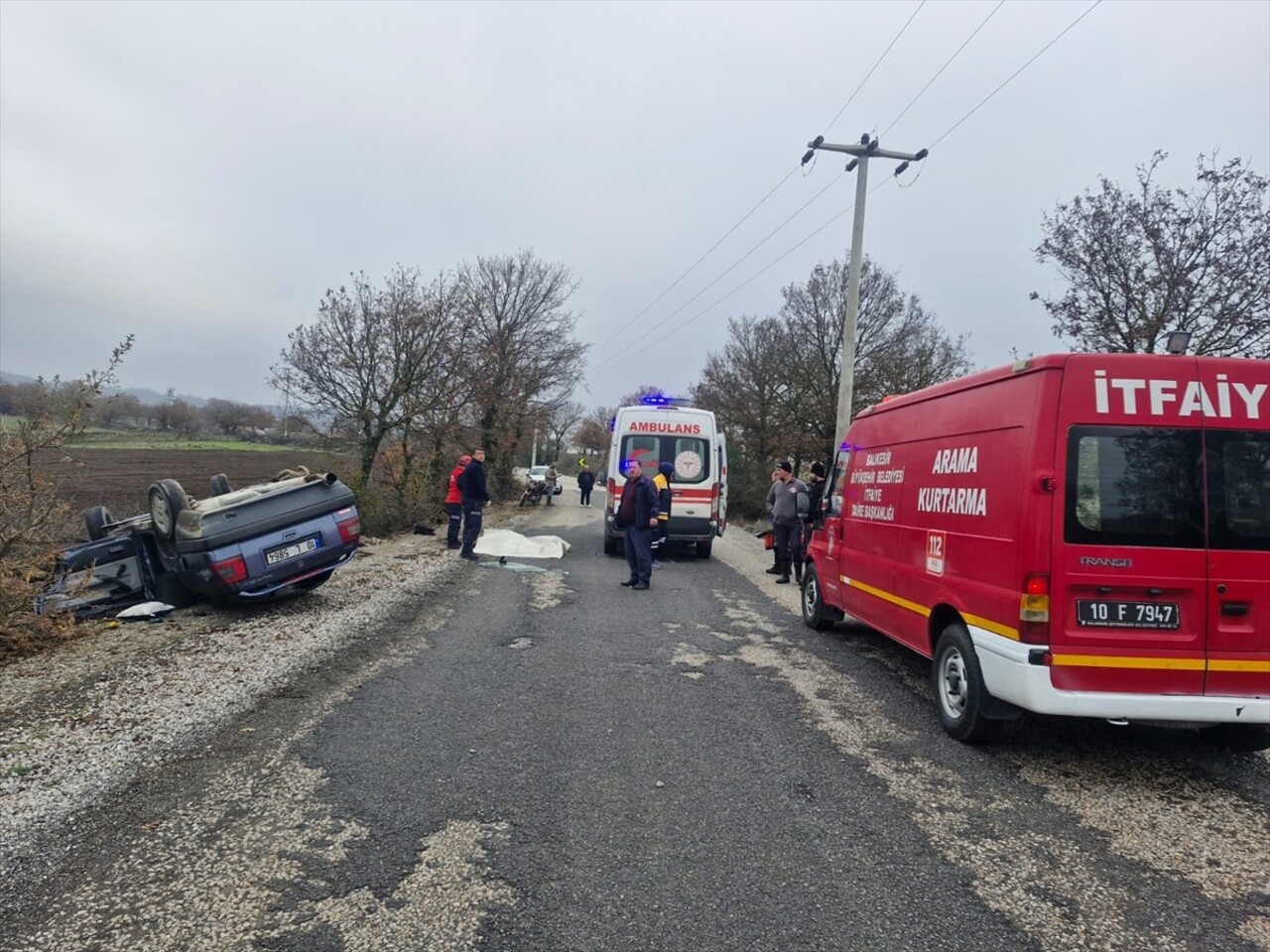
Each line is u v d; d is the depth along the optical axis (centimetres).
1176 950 290
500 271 2991
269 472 2631
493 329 2931
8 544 672
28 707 527
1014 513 456
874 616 684
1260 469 446
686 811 395
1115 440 442
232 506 809
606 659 695
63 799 390
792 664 703
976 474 506
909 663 720
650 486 1097
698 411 1452
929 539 568
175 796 397
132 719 504
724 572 1319
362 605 888
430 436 2014
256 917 296
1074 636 435
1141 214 973
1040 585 438
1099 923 306
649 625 854
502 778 428
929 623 565
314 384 1834
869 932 296
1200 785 452
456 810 388
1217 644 437
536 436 4156
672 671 663
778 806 404
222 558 784
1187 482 442
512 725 515
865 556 705
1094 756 495
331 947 278
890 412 688
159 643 707
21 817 371
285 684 588
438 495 2027
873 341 2569
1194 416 446
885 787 434
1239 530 441
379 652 697
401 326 1848
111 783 410
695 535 1434
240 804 389
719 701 583
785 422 2645
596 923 296
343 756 454
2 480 679
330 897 309
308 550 838
